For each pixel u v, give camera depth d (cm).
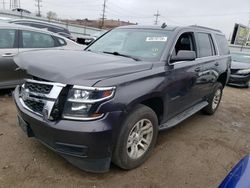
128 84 298
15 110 499
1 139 383
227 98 845
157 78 341
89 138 271
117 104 282
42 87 290
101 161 293
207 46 523
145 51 392
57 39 658
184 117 437
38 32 619
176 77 382
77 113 272
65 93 275
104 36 480
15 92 356
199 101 518
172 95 381
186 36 442
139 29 445
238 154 414
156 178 325
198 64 455
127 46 416
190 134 473
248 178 205
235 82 1068
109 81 280
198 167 361
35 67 300
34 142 380
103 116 276
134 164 334
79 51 399
